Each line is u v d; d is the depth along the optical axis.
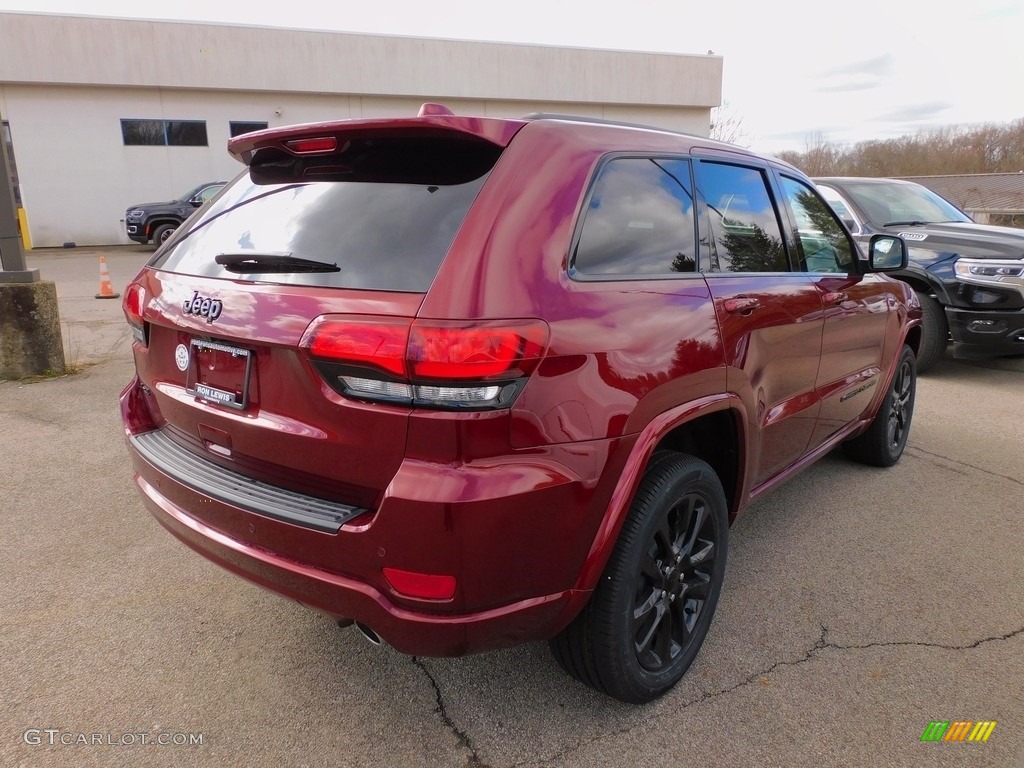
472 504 1.74
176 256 2.53
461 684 2.48
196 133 21.72
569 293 1.93
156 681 2.46
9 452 4.46
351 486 1.91
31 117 20.20
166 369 2.45
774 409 2.93
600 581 2.12
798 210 3.30
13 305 6.03
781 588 3.11
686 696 2.43
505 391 1.77
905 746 2.21
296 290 1.96
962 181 28.61
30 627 2.73
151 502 2.45
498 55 23.41
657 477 2.23
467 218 1.88
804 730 2.28
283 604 2.93
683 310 2.28
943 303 6.48
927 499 4.06
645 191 2.36
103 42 20.08
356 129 2.07
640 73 25.12
